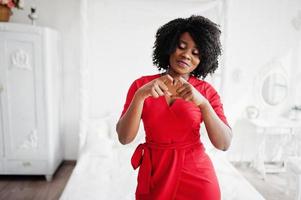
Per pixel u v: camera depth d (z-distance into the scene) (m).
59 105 2.93
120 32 2.88
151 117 0.81
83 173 2.01
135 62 2.95
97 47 2.88
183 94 0.72
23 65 2.50
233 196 1.73
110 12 2.82
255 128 2.96
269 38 3.14
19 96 2.55
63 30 2.92
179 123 0.81
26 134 2.62
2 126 2.58
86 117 2.72
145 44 2.92
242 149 3.31
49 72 2.57
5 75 2.50
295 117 3.14
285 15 3.11
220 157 2.52
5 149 2.62
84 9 2.49
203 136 2.71
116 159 2.35
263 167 2.99
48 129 2.63
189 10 2.72
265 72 3.20
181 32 0.83
